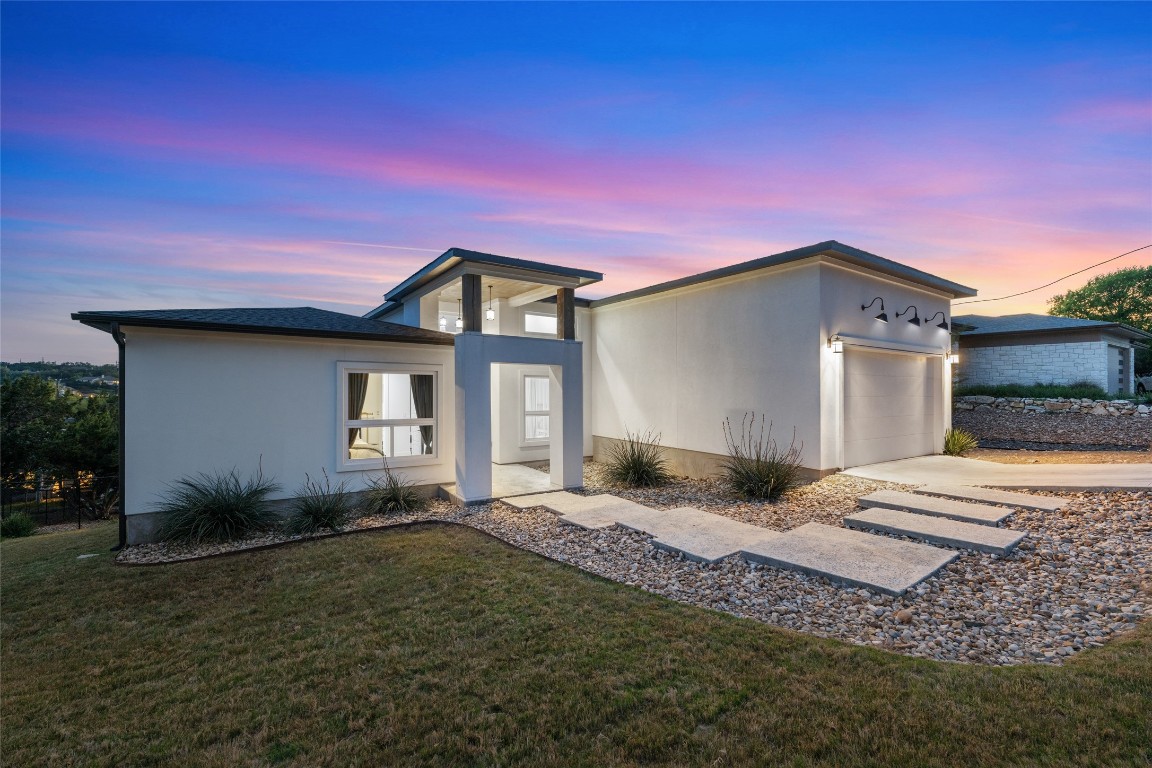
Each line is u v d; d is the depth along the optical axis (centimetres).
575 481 940
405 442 1041
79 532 1062
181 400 730
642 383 1224
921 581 449
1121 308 2705
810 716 256
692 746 238
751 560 523
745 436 995
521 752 241
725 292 1038
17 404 2123
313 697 301
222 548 657
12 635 421
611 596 445
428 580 504
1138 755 209
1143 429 1196
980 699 259
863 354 983
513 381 1227
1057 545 522
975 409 1510
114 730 279
